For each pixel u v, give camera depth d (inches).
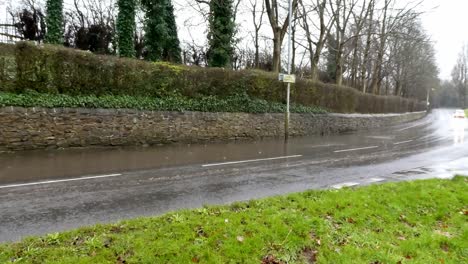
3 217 203.3
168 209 223.9
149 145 511.8
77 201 238.7
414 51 1883.6
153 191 270.4
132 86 522.3
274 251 164.9
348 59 1622.8
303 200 237.5
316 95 850.8
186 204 236.2
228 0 898.1
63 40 852.0
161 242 159.8
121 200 243.4
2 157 371.9
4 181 285.6
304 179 328.5
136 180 305.7
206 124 587.8
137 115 505.4
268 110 700.7
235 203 227.8
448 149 572.7
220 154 469.4
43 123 425.1
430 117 1897.1
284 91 751.7
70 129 446.0
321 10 978.7
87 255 146.1
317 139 706.2
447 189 284.2
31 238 163.5
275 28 857.5
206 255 153.4
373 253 171.2
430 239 192.5
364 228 201.6
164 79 556.1
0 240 169.0
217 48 896.3
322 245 175.8
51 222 196.1
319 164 414.6
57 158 385.4
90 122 462.6
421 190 277.0
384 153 519.8
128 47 818.8
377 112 1267.2
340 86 959.6
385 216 219.6
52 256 143.9
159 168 362.0
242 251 160.1
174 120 545.6
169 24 971.3
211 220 190.5
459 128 1074.7
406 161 450.3
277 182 313.0
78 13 1031.0
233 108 636.7
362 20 1143.0
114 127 483.5
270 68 1299.2
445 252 183.3
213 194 265.4
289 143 618.8
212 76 613.9
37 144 421.1
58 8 799.7
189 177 324.5
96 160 387.9
